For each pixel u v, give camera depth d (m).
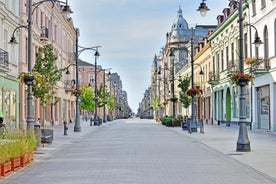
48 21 54.78
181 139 30.86
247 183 11.84
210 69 61.81
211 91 61.38
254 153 19.97
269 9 35.91
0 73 32.69
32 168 15.48
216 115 59.31
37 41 47.47
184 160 17.52
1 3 32.81
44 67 30.16
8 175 13.76
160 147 23.95
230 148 22.69
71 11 24.36
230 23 49.44
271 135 32.97
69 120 73.56
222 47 53.84
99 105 80.12
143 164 16.14
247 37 42.81
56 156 19.64
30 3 21.70
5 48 35.28
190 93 40.41
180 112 92.75
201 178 12.73
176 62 110.00
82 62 110.00
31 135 18.94
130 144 26.25
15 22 37.31
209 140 29.03
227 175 13.36
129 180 12.34
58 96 62.09
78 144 26.83
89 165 16.00
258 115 40.16
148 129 49.22
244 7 42.66
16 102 38.50
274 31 35.06
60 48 62.91
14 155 14.75
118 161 17.16
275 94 35.62
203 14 23.41
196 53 73.12
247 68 40.34
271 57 35.44
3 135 18.55
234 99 49.78
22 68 40.59
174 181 12.16
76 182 12.09
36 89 29.53
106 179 12.55
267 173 13.67
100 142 28.38
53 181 12.39
